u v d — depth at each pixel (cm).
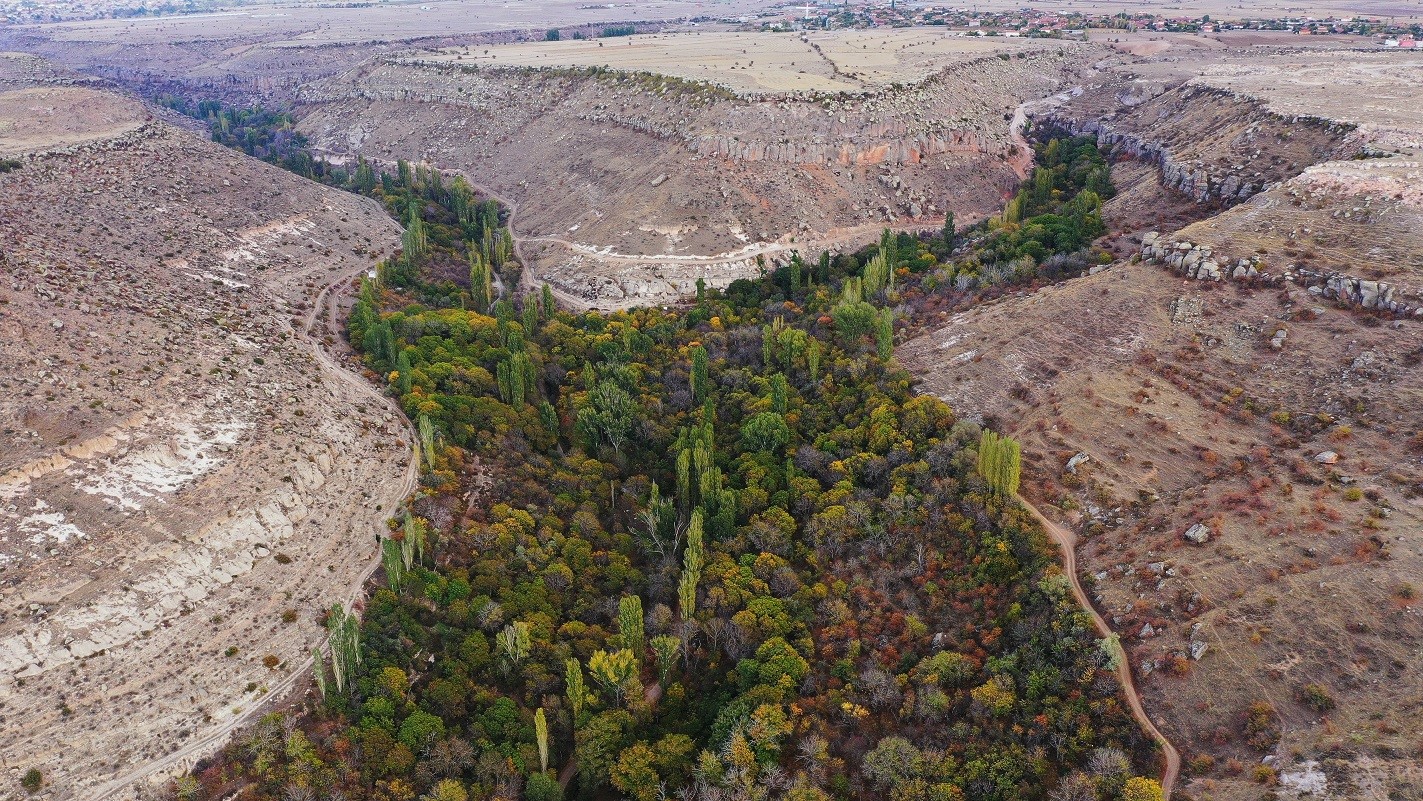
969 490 10219
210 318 12444
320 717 7931
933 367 12612
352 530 9700
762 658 8750
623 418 12394
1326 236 11800
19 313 10200
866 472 11025
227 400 10362
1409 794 6166
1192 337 11412
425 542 9606
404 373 12056
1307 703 7112
